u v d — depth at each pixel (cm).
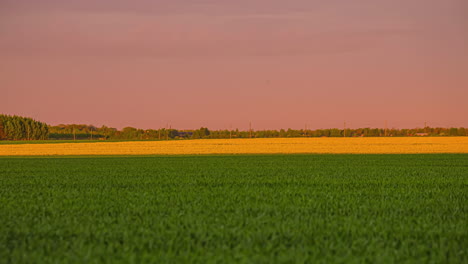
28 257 873
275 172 2709
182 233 1050
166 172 2764
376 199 1573
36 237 1012
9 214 1304
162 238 1014
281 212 1315
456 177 2373
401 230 1076
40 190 1906
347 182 2134
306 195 1681
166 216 1264
